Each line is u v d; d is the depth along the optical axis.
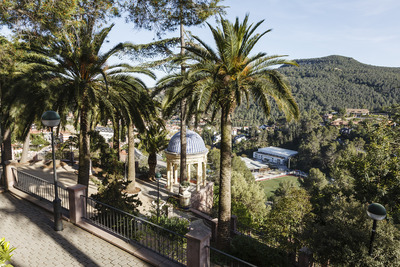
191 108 11.20
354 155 16.44
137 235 7.41
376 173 14.61
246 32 9.92
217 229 10.76
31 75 10.02
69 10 8.70
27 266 5.77
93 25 11.12
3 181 10.59
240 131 186.00
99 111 13.27
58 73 10.95
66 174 17.72
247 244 9.02
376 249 6.91
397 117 16.66
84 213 8.10
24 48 10.48
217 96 10.34
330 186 19.22
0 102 12.33
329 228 7.90
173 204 15.57
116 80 12.62
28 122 10.57
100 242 6.94
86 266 5.87
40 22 8.84
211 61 10.89
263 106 10.16
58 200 7.42
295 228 11.66
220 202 10.60
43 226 7.71
